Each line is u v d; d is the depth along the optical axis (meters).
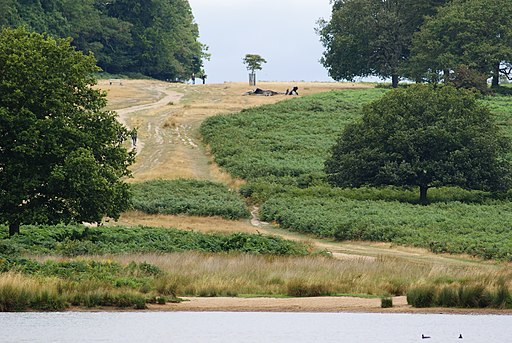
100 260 59.12
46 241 70.19
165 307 47.00
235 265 58.97
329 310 46.81
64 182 70.50
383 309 47.19
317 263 61.91
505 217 102.88
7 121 70.50
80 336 38.91
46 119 71.50
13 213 70.50
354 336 39.41
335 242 93.56
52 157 72.19
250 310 46.50
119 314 44.62
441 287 49.78
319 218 101.12
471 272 57.50
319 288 52.88
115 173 76.12
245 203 118.62
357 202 115.38
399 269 60.16
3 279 46.50
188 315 44.81
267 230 101.94
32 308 45.44
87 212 72.75
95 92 77.25
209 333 39.94
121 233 77.25
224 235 80.88
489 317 44.88
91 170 70.50
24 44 74.50
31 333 39.44
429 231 92.81
